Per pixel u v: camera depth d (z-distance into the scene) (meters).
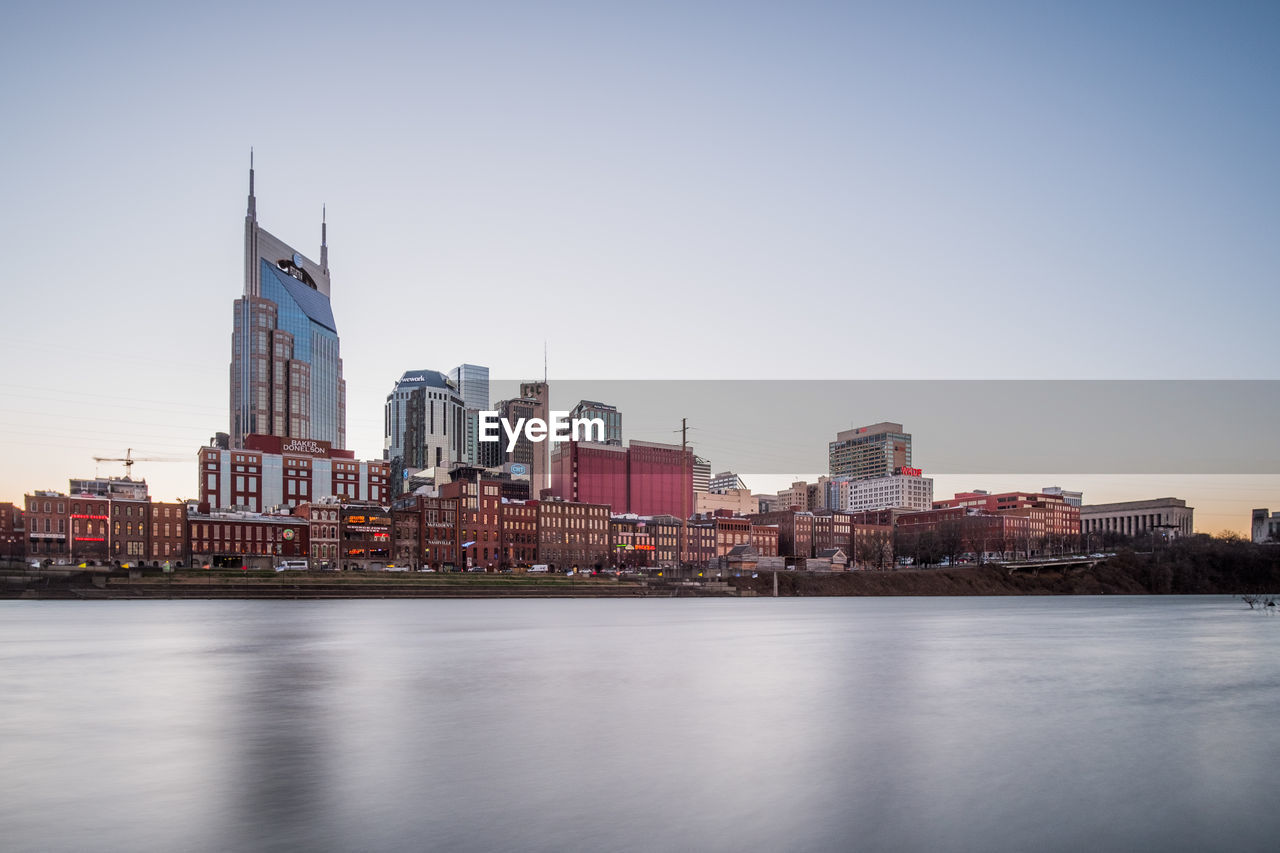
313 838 21.56
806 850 21.19
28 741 32.22
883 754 30.80
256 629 86.88
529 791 25.75
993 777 27.91
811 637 83.44
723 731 34.62
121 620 99.31
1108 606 177.25
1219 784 27.45
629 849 21.05
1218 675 54.47
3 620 98.88
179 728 34.72
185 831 22.02
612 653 65.50
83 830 22.05
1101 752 31.66
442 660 59.66
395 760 29.41
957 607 170.88
